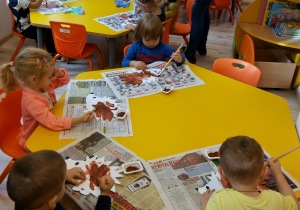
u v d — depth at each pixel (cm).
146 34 204
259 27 319
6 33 396
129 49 220
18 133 178
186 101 164
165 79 184
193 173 118
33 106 144
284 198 99
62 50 288
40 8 308
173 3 333
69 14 299
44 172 91
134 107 157
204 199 107
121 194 108
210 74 191
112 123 145
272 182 115
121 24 284
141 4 281
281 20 318
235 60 207
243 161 97
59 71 174
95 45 310
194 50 360
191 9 343
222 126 146
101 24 282
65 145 130
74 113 150
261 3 317
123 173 117
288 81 311
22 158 95
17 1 311
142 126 143
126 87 175
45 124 139
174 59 197
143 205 105
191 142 135
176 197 108
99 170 118
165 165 121
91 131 139
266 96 171
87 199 108
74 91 168
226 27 481
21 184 90
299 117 192
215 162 124
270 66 303
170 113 154
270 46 344
